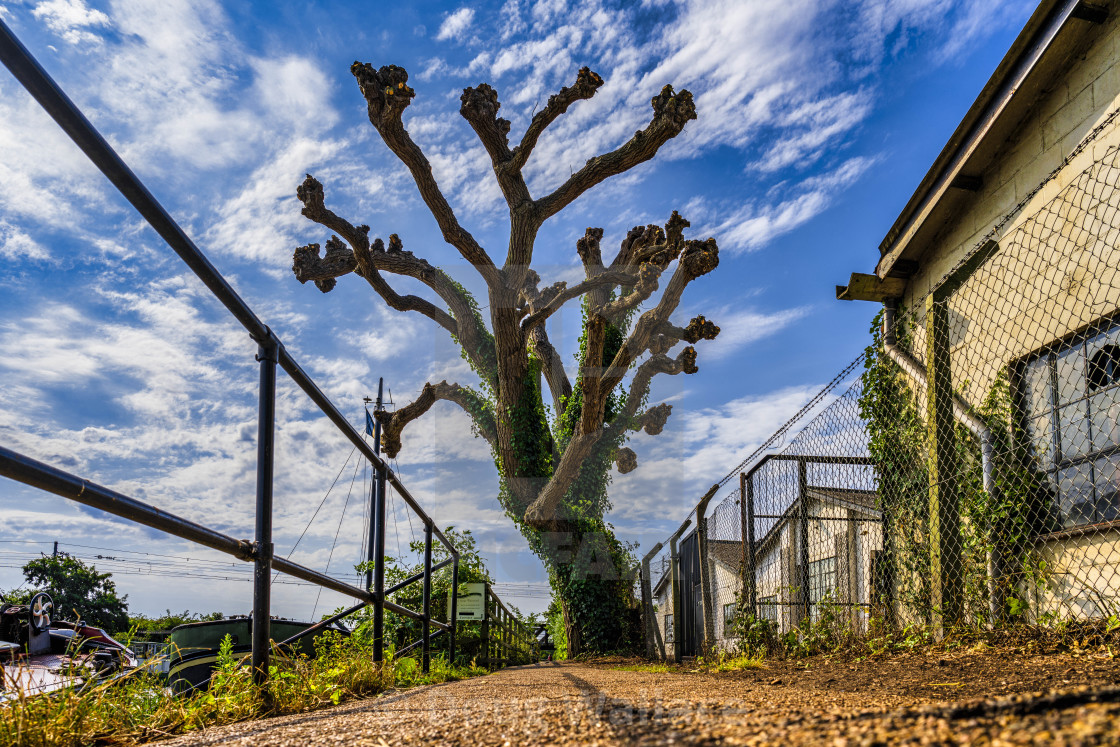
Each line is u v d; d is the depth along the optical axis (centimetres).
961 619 501
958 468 542
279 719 229
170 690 228
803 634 593
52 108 158
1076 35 482
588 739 141
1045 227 496
